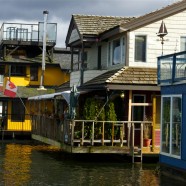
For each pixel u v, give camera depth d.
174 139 17.92
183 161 17.09
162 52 25.34
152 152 23.12
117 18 30.78
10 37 43.94
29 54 45.62
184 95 17.11
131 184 17.56
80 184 17.62
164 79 18.81
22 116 41.16
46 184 17.56
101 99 25.47
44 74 44.44
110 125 23.48
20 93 41.41
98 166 22.22
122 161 23.83
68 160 24.48
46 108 32.78
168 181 17.86
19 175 19.56
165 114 18.86
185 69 17.08
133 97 25.38
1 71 43.75
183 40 26.81
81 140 22.95
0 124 40.22
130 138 23.12
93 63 31.28
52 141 27.20
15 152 28.44
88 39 28.97
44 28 41.47
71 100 24.02
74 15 30.72
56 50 47.09
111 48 28.38
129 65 26.00
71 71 32.69
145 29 26.36
